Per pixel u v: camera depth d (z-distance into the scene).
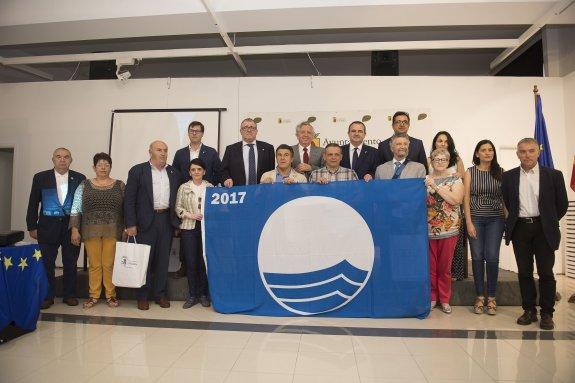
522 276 3.02
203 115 5.50
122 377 2.08
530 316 2.99
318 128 5.38
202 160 3.94
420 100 5.36
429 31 5.66
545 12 4.50
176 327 2.93
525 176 2.98
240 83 5.51
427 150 5.30
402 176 3.33
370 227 3.14
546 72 5.63
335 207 3.19
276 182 3.41
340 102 5.41
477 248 3.28
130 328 2.92
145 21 4.73
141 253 3.29
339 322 3.03
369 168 3.72
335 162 3.35
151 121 5.54
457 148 5.32
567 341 2.61
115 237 3.54
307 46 5.25
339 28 5.09
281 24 4.82
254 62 6.77
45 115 5.75
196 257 3.54
